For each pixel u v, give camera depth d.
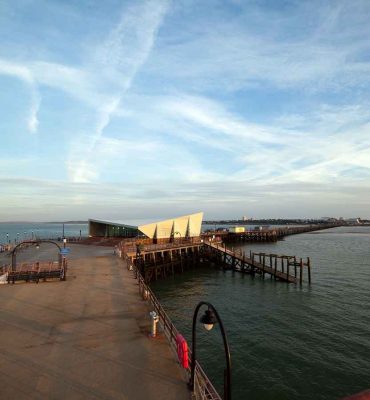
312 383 18.88
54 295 22.31
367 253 79.00
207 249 59.84
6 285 25.08
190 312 32.09
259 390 18.23
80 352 13.57
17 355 13.30
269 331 26.48
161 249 49.69
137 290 23.80
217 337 25.31
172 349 13.84
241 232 118.50
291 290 40.41
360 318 29.39
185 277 50.19
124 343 14.45
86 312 18.70
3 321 17.23
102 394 10.55
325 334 25.75
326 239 129.88
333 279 46.53
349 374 19.80
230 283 45.41
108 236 72.50
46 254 45.31
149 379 11.44
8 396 10.45
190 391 10.66
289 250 88.50
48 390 10.78
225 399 8.31
